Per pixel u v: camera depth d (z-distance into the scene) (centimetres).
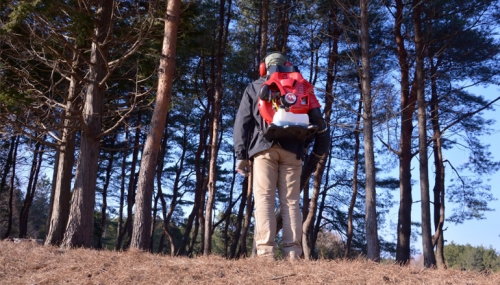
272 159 474
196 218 2669
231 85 2541
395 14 1970
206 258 513
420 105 1772
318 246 3362
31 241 816
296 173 478
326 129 471
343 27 1471
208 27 2234
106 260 537
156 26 1423
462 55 1914
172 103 1748
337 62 2105
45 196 4519
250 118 480
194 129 3023
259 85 480
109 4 1498
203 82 2614
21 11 1195
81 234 1394
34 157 3053
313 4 1805
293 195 480
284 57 497
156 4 1316
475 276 452
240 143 477
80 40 1303
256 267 453
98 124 1473
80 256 586
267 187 477
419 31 1786
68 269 505
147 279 445
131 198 2842
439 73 1927
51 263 548
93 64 1396
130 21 1499
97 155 1470
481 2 1867
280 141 465
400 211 2014
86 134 1448
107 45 1440
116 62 1403
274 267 450
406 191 2014
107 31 1461
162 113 1236
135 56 1712
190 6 1467
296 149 470
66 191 1653
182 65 2036
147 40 1529
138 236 1182
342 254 3125
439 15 1881
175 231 4259
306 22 1900
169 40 1250
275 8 2031
